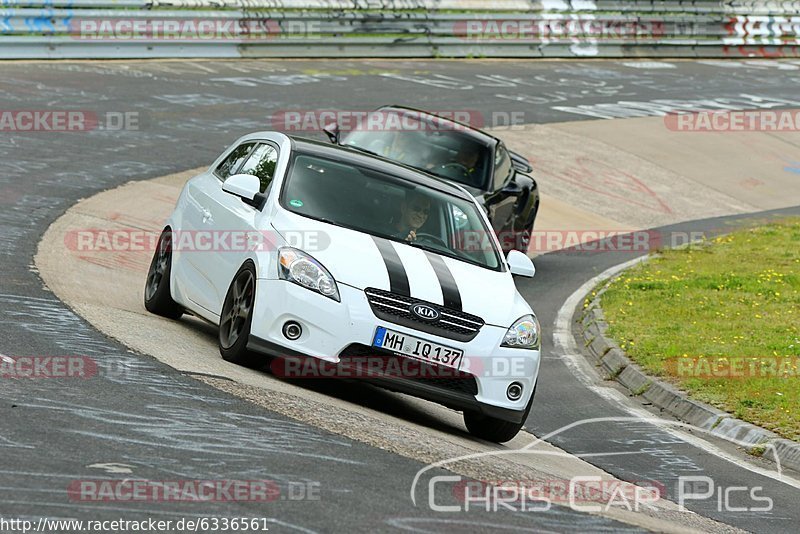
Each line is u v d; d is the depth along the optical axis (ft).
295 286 89.66
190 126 237.66
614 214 247.29
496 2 419.95
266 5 342.85
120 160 200.64
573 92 368.27
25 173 178.19
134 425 70.90
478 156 157.07
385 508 62.64
